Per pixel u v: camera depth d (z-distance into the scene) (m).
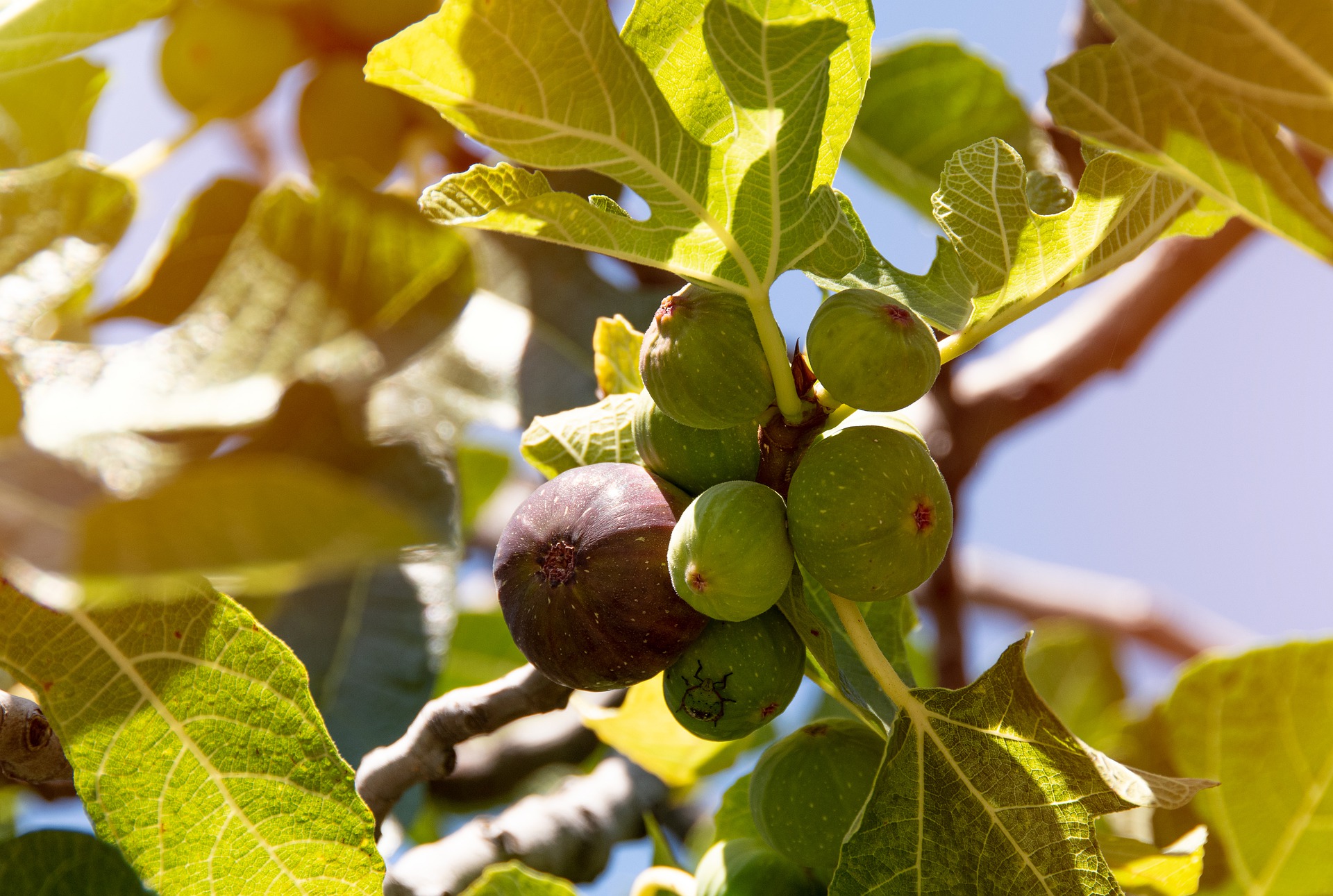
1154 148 0.51
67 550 0.40
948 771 0.52
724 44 0.50
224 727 0.54
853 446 0.51
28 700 0.55
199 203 0.53
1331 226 0.50
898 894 0.52
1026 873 0.51
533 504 0.53
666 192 0.51
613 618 0.52
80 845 0.54
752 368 0.51
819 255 0.52
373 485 0.55
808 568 0.51
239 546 0.40
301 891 0.54
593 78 0.49
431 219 0.49
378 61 0.48
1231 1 0.48
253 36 0.55
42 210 0.51
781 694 0.52
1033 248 0.53
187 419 0.46
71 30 0.52
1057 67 0.50
